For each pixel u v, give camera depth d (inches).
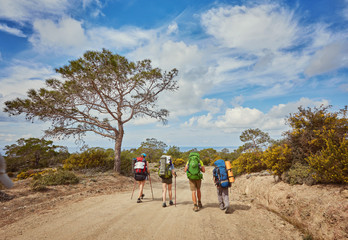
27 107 508.1
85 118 624.7
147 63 646.5
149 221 187.2
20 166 1152.8
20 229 171.0
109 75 587.2
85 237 150.9
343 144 175.2
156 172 925.2
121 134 650.2
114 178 539.5
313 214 163.2
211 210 227.3
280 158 251.8
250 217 201.2
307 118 245.8
